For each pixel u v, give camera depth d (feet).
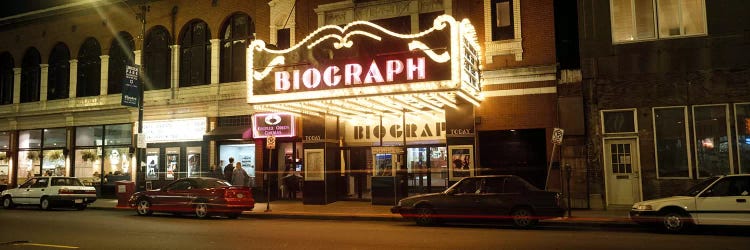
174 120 86.48
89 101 94.32
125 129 92.02
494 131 65.98
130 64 86.43
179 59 87.86
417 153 71.67
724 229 46.32
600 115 61.72
